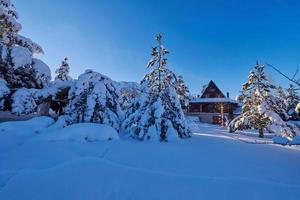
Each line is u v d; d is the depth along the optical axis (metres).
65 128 9.59
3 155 6.19
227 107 43.12
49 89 13.95
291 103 19.20
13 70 16.45
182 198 3.63
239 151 8.56
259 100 19.80
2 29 17.75
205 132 19.81
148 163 5.70
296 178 4.90
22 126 10.59
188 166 5.55
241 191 3.79
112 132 10.25
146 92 13.38
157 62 16.89
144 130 11.07
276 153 8.53
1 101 14.21
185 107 43.78
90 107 11.77
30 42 19.89
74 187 3.88
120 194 3.72
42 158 5.91
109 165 4.66
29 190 3.83
